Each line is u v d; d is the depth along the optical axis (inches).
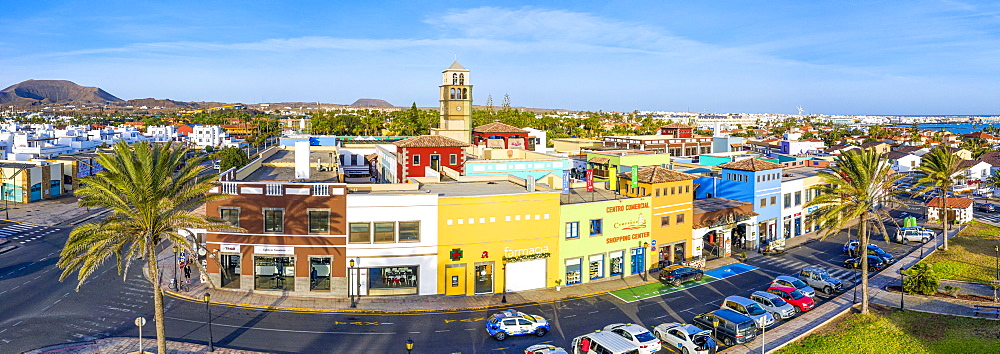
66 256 1309.1
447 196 2027.6
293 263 1998.0
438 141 2886.3
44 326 1705.2
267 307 1884.8
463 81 3811.5
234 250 2004.2
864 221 1871.3
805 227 3223.4
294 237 1972.2
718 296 2069.4
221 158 6136.8
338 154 3651.6
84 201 1350.9
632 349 1424.7
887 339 1610.5
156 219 1386.6
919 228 3065.9
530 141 4109.3
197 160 1485.0
